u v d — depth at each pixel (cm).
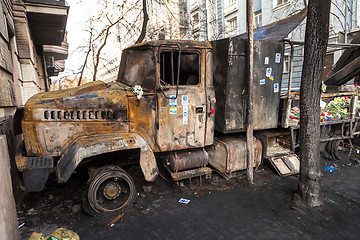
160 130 330
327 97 566
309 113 297
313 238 247
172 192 361
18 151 302
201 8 1781
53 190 362
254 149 413
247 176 401
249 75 378
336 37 1171
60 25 941
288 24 510
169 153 366
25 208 311
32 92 700
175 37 1442
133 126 326
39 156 287
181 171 368
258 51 396
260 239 247
